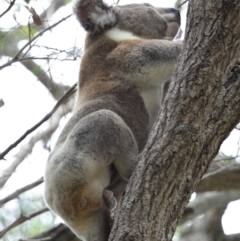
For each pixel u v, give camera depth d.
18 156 14.45
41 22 11.05
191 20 8.41
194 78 8.18
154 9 12.69
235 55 8.19
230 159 14.41
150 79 10.77
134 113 10.65
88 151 9.66
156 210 8.02
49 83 13.68
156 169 8.13
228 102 8.50
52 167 9.80
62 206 9.71
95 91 10.82
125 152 9.76
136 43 11.13
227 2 8.14
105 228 9.78
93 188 9.61
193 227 16.44
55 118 14.73
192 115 8.16
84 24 11.79
